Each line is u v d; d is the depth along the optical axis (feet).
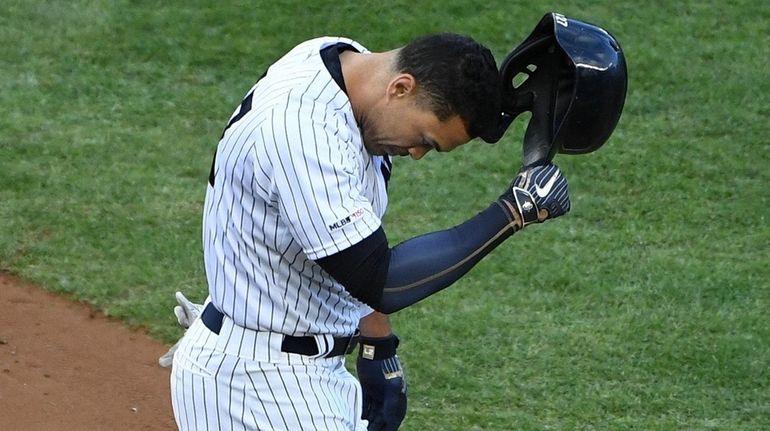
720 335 65.57
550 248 75.66
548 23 37.27
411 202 82.99
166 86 103.71
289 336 37.11
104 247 75.46
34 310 68.08
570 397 59.93
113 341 65.36
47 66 106.52
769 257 75.00
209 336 37.76
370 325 45.62
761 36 112.27
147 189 84.02
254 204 35.04
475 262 35.47
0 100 99.09
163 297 69.62
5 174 85.05
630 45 109.29
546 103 38.14
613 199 83.30
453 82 33.60
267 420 37.73
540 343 64.75
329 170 33.53
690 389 60.75
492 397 59.82
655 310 68.28
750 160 89.40
